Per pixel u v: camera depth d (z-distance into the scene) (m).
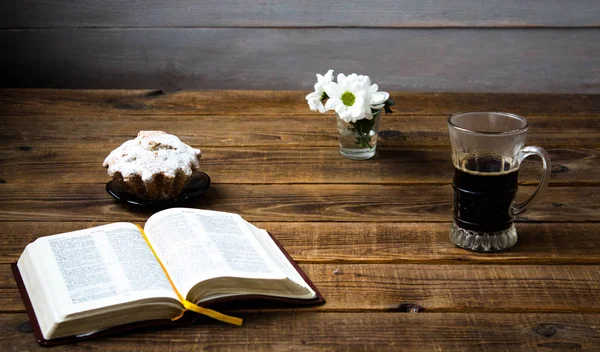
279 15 1.97
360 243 1.22
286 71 2.03
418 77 2.03
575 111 1.65
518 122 1.17
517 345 1.05
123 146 1.31
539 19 1.97
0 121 1.59
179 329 1.07
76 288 1.06
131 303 1.04
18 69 2.03
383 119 1.61
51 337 1.03
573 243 1.21
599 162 1.44
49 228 1.25
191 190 1.32
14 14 1.97
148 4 1.96
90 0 1.96
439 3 1.95
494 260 1.18
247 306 1.10
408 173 1.41
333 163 1.44
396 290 1.13
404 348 1.05
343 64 2.02
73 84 2.05
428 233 1.24
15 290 1.12
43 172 1.41
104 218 1.28
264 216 1.29
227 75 2.04
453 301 1.11
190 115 1.63
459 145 1.17
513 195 1.18
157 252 1.13
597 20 1.96
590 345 1.05
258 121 1.60
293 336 1.06
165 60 2.03
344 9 1.96
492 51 2.00
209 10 1.97
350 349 1.04
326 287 1.13
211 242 1.12
